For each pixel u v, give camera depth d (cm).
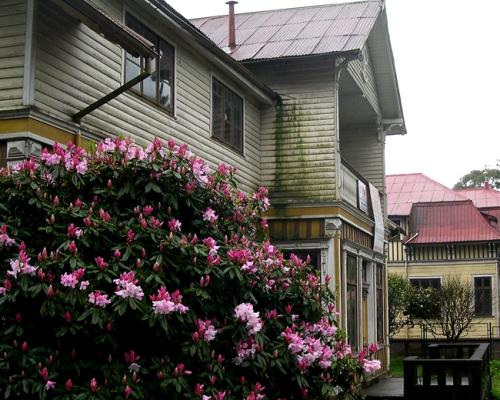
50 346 567
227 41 1681
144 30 1078
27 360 534
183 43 1192
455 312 2686
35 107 791
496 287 3080
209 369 587
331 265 1419
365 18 1672
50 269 553
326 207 1442
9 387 519
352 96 1767
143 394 546
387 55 1839
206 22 1942
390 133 2083
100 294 539
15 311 561
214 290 627
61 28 867
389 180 3794
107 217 604
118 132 981
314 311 731
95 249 589
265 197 796
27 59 800
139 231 601
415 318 2784
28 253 575
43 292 541
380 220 1894
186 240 609
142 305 543
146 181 656
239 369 637
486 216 3328
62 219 601
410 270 3203
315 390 675
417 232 3241
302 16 1806
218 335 622
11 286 534
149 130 1070
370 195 1780
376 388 1581
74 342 573
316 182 1465
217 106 1325
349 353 720
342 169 1495
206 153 1260
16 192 614
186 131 1191
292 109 1508
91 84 924
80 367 555
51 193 638
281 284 718
